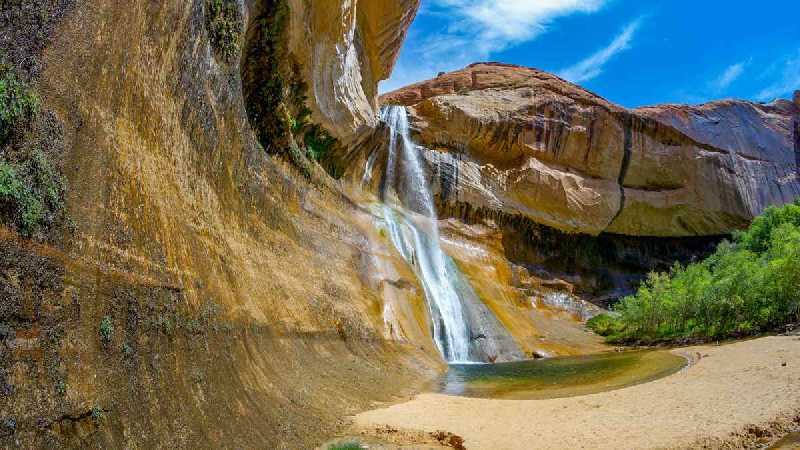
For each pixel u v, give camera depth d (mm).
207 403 8008
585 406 12766
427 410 13242
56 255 6070
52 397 5387
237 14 13883
